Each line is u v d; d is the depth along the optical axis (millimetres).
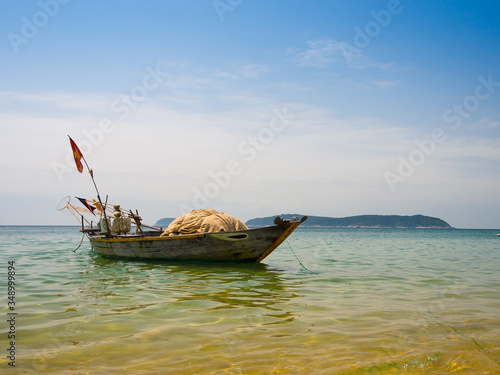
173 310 7160
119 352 4984
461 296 8852
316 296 8672
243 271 12539
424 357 4906
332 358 4828
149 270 12719
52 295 8555
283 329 6008
